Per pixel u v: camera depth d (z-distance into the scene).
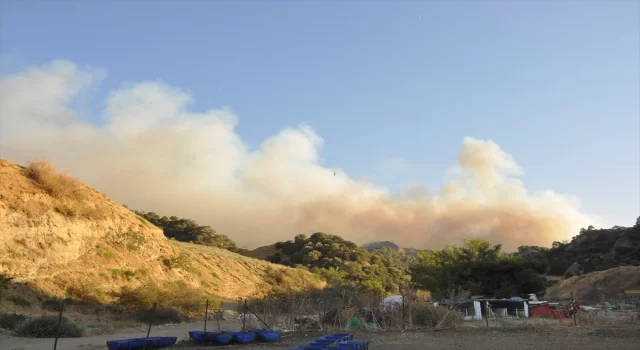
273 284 63.75
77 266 37.34
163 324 32.12
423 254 74.06
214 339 20.08
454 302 29.61
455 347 18.09
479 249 67.25
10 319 24.83
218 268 59.22
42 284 32.81
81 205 43.25
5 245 33.31
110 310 33.84
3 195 36.00
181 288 41.81
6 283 30.31
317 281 74.44
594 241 119.56
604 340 19.17
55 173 42.75
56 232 37.94
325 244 118.75
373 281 85.00
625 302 43.06
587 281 66.06
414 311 27.75
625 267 64.88
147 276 42.84
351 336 17.22
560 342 18.83
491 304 38.69
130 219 50.94
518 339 20.22
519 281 59.38
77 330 23.91
